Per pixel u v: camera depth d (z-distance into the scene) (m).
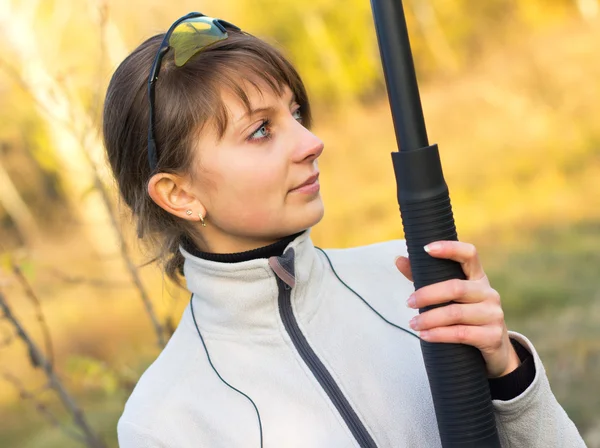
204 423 1.36
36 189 16.72
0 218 17.91
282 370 1.38
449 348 1.05
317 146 1.32
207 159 1.33
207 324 1.45
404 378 1.37
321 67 19.94
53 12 4.45
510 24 16.81
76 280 2.64
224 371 1.40
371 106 18.39
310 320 1.41
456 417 1.05
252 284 1.38
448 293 1.04
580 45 12.30
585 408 3.94
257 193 1.32
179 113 1.33
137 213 1.50
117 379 2.90
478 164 9.83
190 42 1.33
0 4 4.49
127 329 8.19
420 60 18.31
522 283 5.88
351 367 1.38
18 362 7.62
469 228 8.02
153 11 6.74
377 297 1.48
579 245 6.52
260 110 1.31
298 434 1.32
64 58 4.24
